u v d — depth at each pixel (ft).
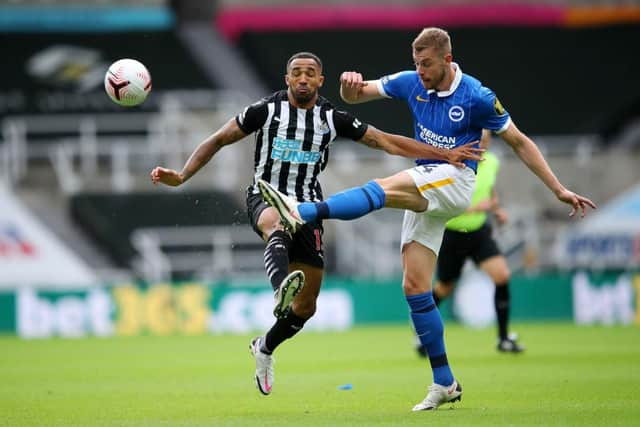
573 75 375.25
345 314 244.83
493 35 382.22
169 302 236.84
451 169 83.61
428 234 85.51
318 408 89.20
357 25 377.50
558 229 289.12
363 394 101.09
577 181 315.37
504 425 72.95
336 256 278.87
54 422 81.66
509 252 273.54
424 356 148.97
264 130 86.48
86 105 335.26
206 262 276.82
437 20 379.14
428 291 85.30
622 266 278.05
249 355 163.94
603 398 92.63
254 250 278.46
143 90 90.63
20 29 362.12
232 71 360.89
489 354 151.74
